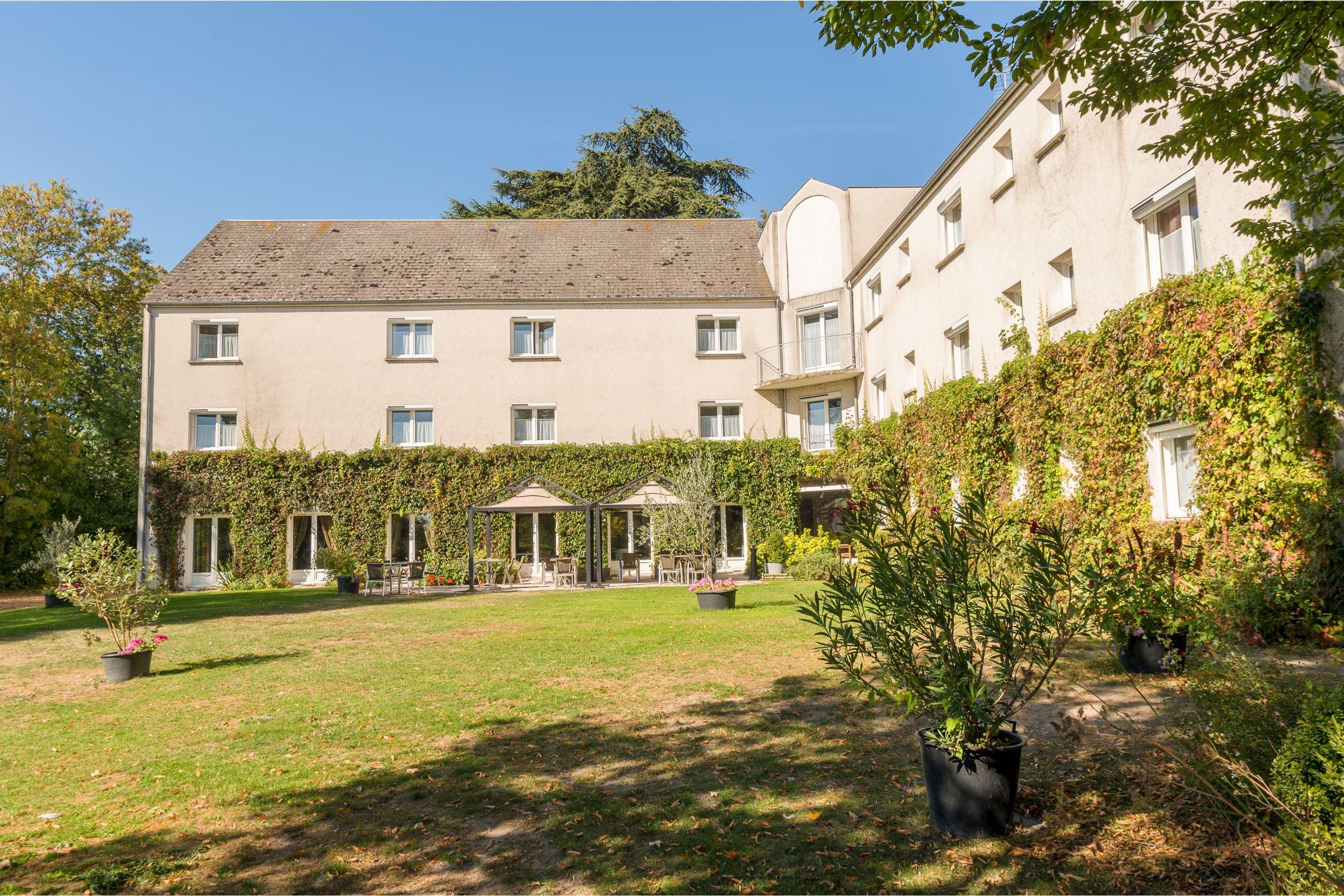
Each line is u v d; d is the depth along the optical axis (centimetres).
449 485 2528
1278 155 535
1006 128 1602
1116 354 1173
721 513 2586
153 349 2555
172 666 1006
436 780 520
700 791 480
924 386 2019
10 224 3061
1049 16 463
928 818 424
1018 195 1556
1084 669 742
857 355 2541
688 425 2650
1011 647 416
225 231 2895
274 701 773
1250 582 840
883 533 456
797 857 386
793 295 2711
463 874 385
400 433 2594
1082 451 1261
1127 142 1216
